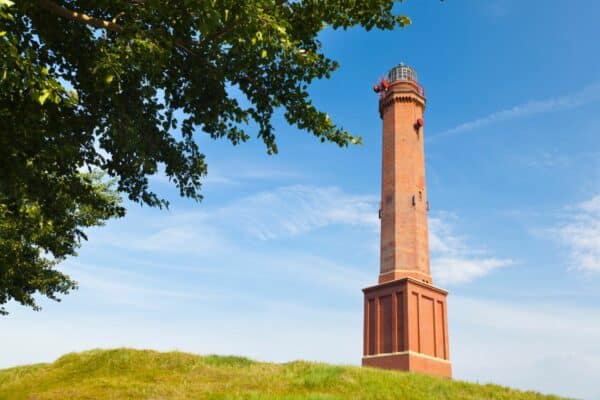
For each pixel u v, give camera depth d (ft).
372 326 122.31
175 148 43.37
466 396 60.95
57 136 33.22
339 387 54.85
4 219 55.52
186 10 29.50
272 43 30.60
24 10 28.55
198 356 69.82
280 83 40.52
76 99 24.86
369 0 37.11
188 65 37.65
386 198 134.51
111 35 33.81
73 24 34.22
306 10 37.52
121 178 43.32
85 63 34.53
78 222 68.54
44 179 38.22
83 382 56.54
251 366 66.03
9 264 60.75
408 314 114.52
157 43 30.35
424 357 112.78
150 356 67.67
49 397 48.85
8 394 52.54
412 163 136.15
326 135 41.11
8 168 31.65
